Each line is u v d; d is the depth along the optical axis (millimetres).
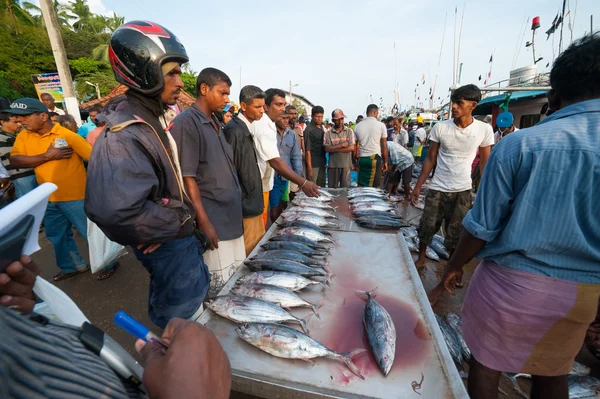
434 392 1134
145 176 1252
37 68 22656
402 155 6199
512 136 1258
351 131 5766
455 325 2457
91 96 23891
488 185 1299
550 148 1122
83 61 25672
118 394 437
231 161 2240
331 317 1571
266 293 1682
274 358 1287
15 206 504
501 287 1336
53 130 3014
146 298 3006
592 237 1140
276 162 2840
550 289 1220
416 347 1356
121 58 1325
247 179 2738
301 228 2660
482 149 3123
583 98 1166
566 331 1271
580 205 1108
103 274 3346
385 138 5715
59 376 344
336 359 1283
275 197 4730
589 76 1123
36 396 294
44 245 4148
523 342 1343
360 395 1116
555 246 1177
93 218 1193
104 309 2844
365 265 2072
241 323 1466
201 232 1809
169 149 1570
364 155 5785
